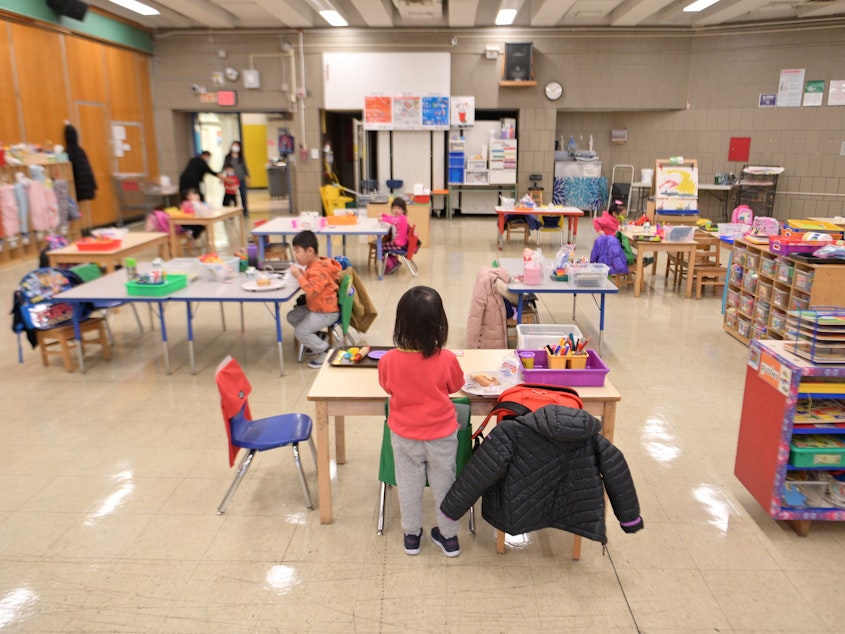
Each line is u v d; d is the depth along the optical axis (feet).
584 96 40.16
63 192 30.01
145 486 10.45
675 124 40.81
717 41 38.63
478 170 40.37
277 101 40.70
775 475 8.80
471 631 7.34
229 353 16.84
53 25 30.81
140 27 38.75
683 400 13.88
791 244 14.80
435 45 39.50
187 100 40.96
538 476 7.61
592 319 19.84
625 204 40.70
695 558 8.64
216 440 12.04
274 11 33.76
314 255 15.28
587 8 35.60
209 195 51.83
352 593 7.95
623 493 7.59
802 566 8.48
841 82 36.55
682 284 24.73
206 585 8.11
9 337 18.22
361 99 40.16
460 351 10.33
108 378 15.12
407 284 24.20
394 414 8.11
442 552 8.75
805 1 32.86
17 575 8.31
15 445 11.85
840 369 8.32
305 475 10.79
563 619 7.53
